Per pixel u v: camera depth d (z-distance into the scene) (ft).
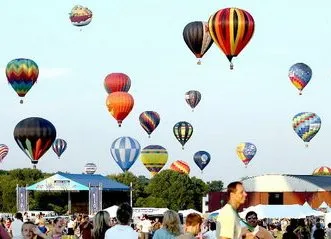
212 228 68.33
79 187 196.75
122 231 39.04
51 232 47.83
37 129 168.96
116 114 211.41
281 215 113.19
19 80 180.34
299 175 229.25
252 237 35.14
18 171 376.07
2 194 359.25
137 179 384.68
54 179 198.08
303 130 229.66
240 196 34.24
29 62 181.27
